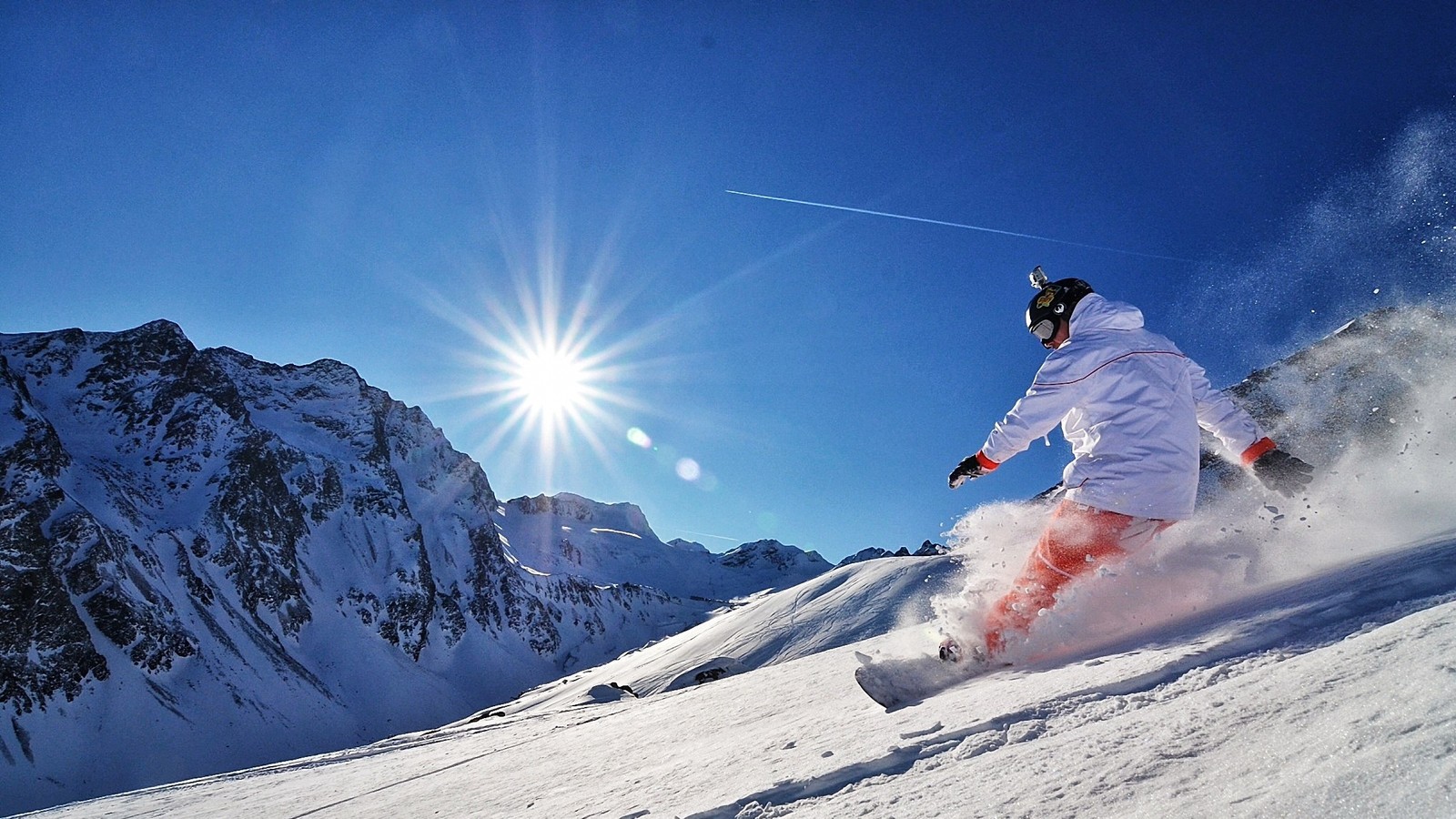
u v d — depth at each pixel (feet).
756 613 219.82
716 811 5.85
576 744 19.72
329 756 91.56
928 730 6.18
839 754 6.55
